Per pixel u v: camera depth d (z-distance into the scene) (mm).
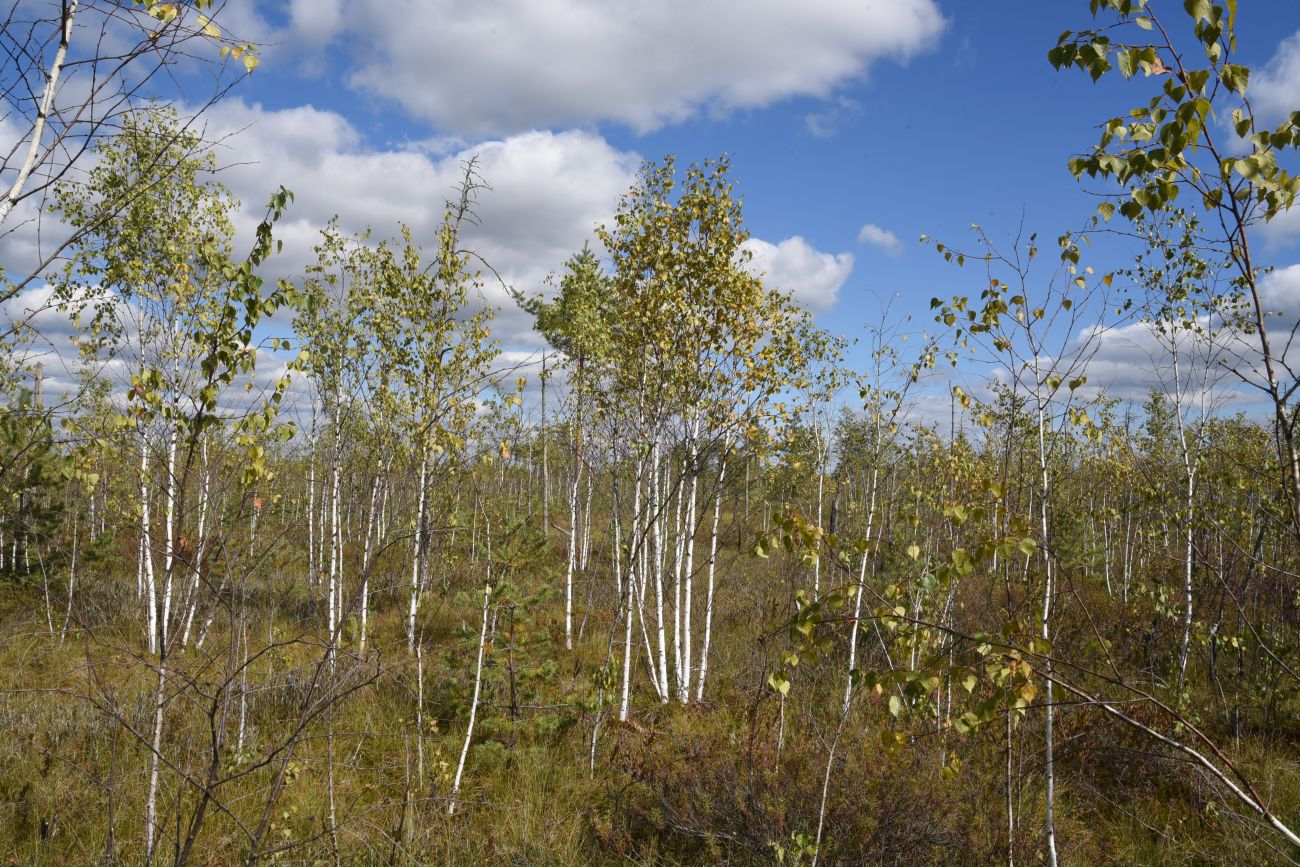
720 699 8906
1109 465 9727
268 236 3607
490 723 6852
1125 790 6238
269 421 3574
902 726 6020
